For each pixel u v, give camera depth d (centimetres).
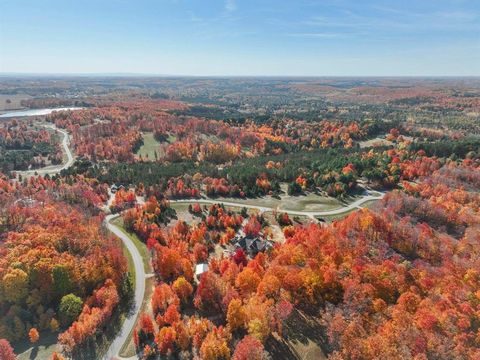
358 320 7281
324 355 7112
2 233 10500
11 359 7231
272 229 12719
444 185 14238
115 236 12075
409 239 10156
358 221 10769
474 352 6259
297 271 8638
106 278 9694
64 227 10919
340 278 8462
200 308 8619
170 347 7431
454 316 6925
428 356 6369
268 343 7375
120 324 8462
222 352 7006
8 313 8375
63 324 8456
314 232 10381
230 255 11044
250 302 7862
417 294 7862
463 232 11125
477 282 8112
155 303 8625
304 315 8012
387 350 6412
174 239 11600
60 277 9119
